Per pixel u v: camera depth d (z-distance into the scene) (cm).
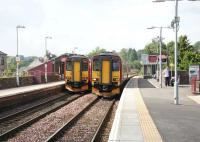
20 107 2495
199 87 2950
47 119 1919
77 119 1934
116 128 1327
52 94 3531
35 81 4741
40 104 2550
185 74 4291
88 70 3641
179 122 1473
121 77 3123
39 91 3119
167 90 3297
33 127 1666
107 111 2178
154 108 1941
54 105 2623
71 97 3275
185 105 2108
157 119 1550
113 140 1117
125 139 1133
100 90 3112
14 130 1532
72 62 3616
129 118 1575
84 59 3625
